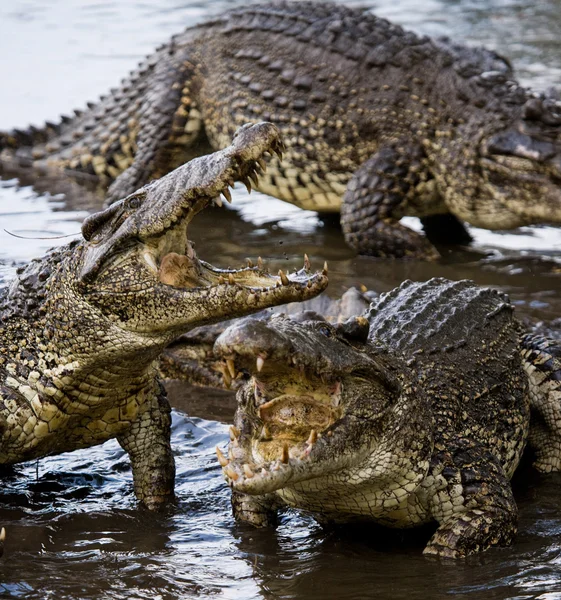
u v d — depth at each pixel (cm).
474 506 1769
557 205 3369
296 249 3581
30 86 5475
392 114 3578
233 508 1884
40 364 1852
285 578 1639
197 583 1614
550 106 3450
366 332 1722
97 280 1767
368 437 1669
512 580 1623
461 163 3500
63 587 1588
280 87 3697
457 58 3647
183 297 1712
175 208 1723
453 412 1889
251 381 1656
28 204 3928
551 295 3172
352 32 3716
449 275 3375
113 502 1956
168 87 3903
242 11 3928
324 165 3656
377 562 1706
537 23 6988
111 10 7512
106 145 4181
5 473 2080
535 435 2234
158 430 1983
